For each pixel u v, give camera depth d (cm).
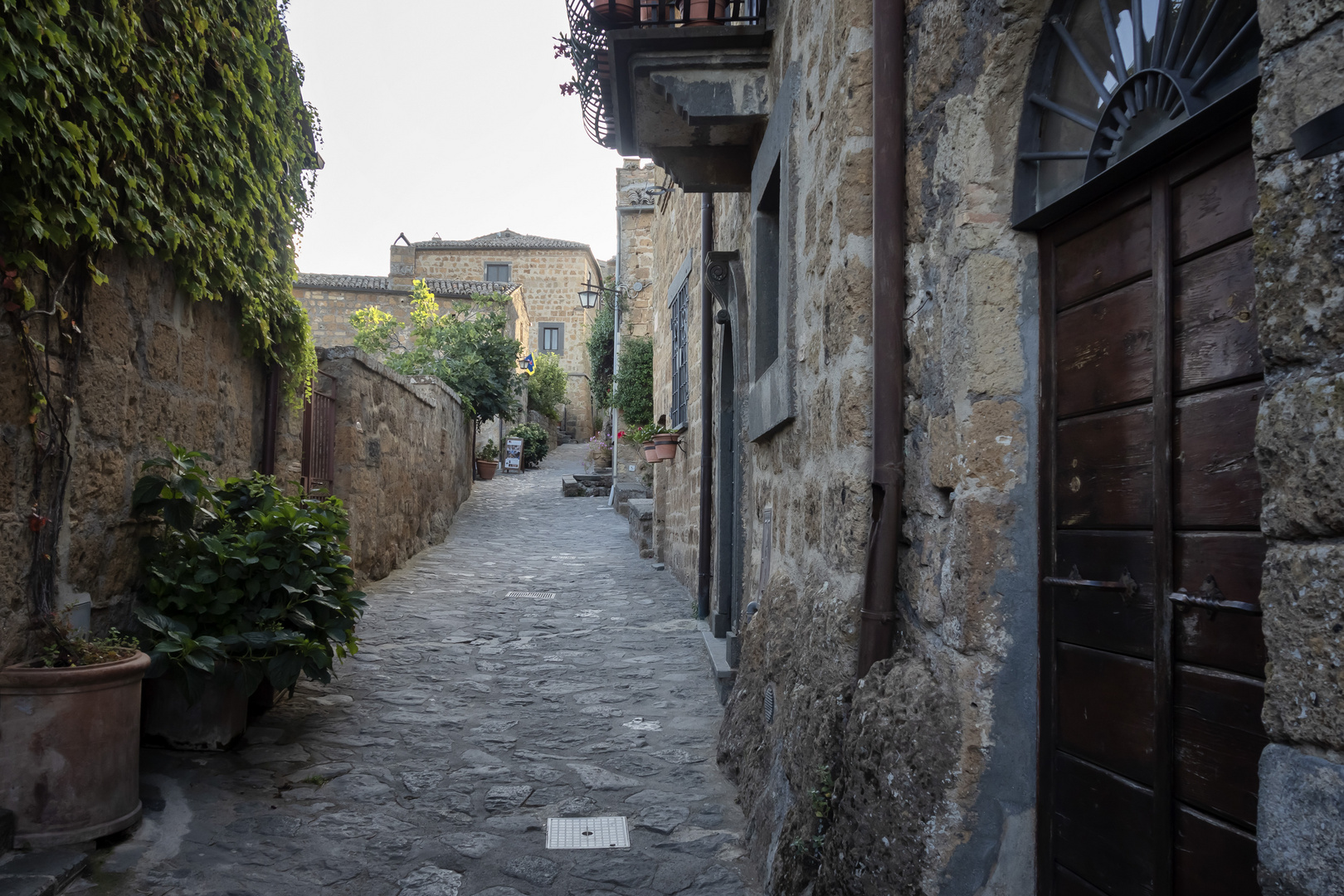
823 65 329
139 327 406
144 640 383
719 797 396
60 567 343
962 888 215
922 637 251
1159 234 180
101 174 345
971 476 223
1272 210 127
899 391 265
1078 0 212
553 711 523
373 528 946
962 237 228
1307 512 121
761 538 479
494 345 2278
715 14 434
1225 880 161
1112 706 193
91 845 301
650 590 949
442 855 331
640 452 1880
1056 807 211
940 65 246
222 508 444
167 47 383
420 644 678
